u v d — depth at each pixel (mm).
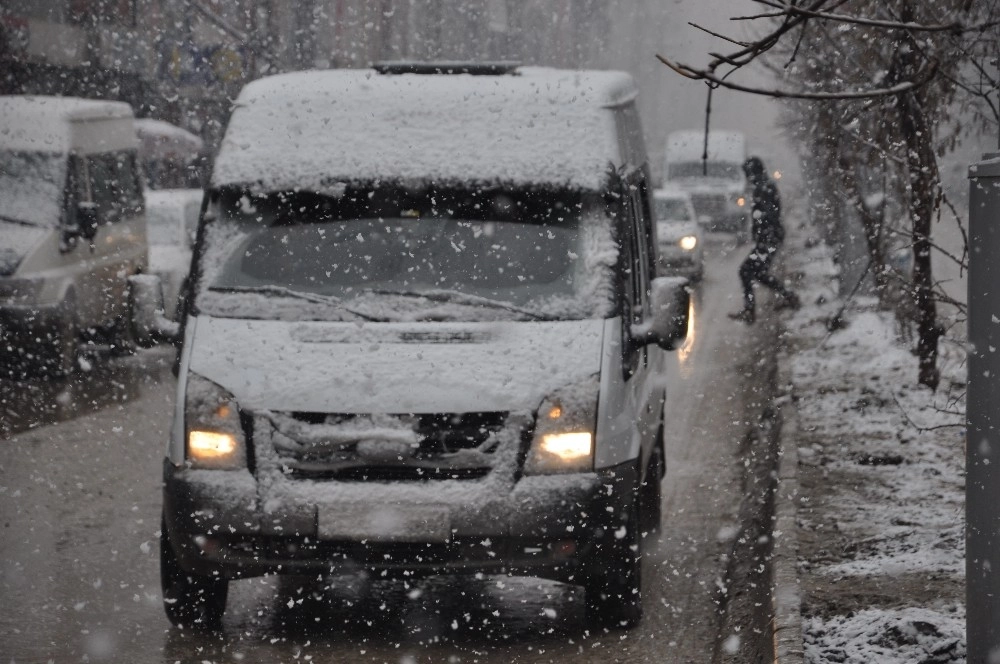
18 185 49781
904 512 26297
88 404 43156
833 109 34656
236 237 22859
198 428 20469
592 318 21547
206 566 20281
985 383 13766
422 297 21641
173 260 59500
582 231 22547
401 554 20016
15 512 28734
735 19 12797
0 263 47875
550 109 23984
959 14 20578
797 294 69062
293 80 25234
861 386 41562
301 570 20125
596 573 20422
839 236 58250
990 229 13648
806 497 27797
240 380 20578
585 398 20484
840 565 22734
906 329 49188
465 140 23500
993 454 13641
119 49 87875
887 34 27641
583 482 20156
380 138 23594
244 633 20844
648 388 24484
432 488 19938
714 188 120188
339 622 21359
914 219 33156
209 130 91000
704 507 29734
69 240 49250
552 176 22953
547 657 19797
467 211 22766
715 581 24047
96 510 28953
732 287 81875
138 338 22953
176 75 90062
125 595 22906
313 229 22812
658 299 22375
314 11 92875
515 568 20094
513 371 20531
